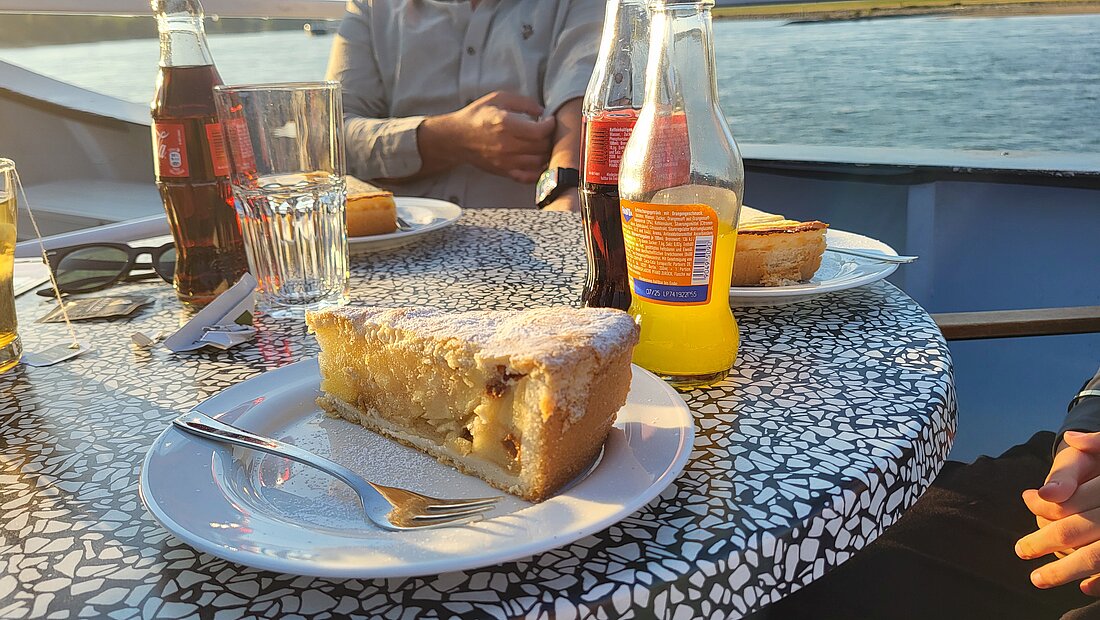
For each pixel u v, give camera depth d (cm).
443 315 68
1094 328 105
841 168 211
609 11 87
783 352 83
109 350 92
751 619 91
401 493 55
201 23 102
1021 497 112
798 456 60
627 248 75
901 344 83
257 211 103
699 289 72
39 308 110
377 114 246
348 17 247
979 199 199
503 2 231
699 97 72
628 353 62
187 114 99
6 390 80
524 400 55
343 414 71
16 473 62
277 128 101
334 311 69
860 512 55
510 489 57
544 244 134
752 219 111
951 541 104
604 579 46
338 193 105
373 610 44
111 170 242
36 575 48
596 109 87
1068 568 82
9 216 85
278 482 59
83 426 71
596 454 59
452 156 220
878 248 111
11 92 222
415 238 133
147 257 134
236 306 96
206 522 49
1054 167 182
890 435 62
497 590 45
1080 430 92
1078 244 189
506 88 228
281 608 44
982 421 210
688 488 56
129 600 45
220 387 79
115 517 55
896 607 93
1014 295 203
